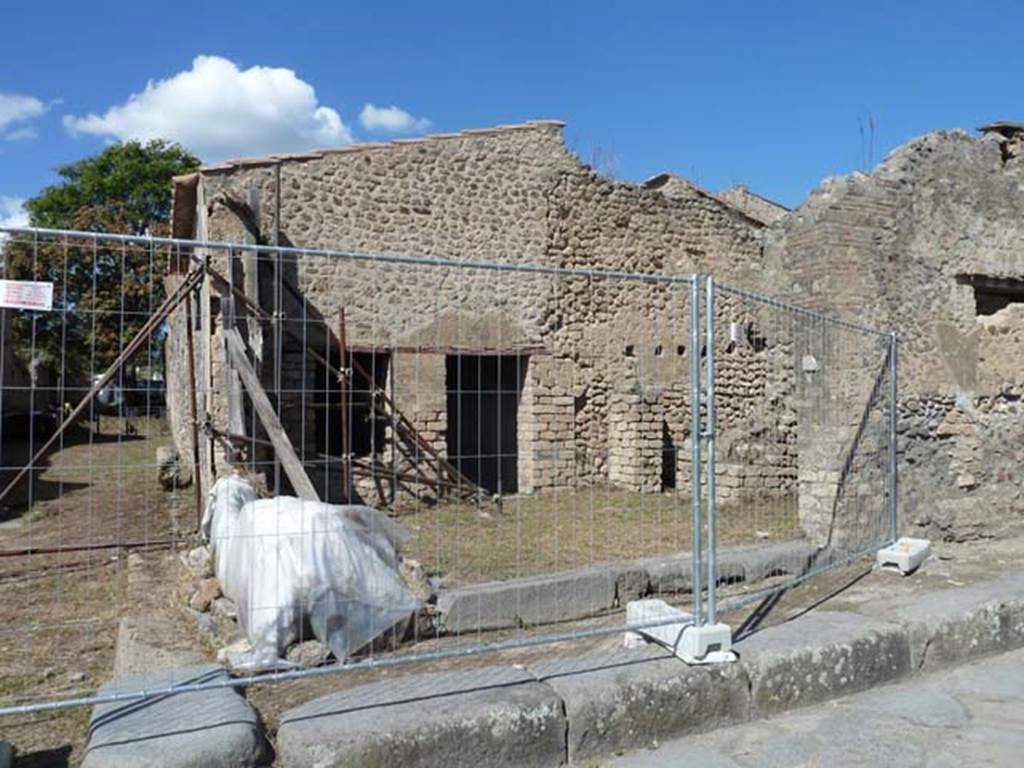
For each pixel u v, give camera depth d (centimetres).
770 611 551
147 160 2927
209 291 1027
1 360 428
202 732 306
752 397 1488
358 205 1209
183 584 571
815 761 358
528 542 800
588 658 411
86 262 1772
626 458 1338
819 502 743
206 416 1007
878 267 766
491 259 1300
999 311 867
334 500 1129
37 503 998
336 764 305
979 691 445
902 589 614
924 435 790
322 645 449
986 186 840
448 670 442
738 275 1500
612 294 1392
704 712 390
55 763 321
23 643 498
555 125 1357
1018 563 700
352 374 1094
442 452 1238
